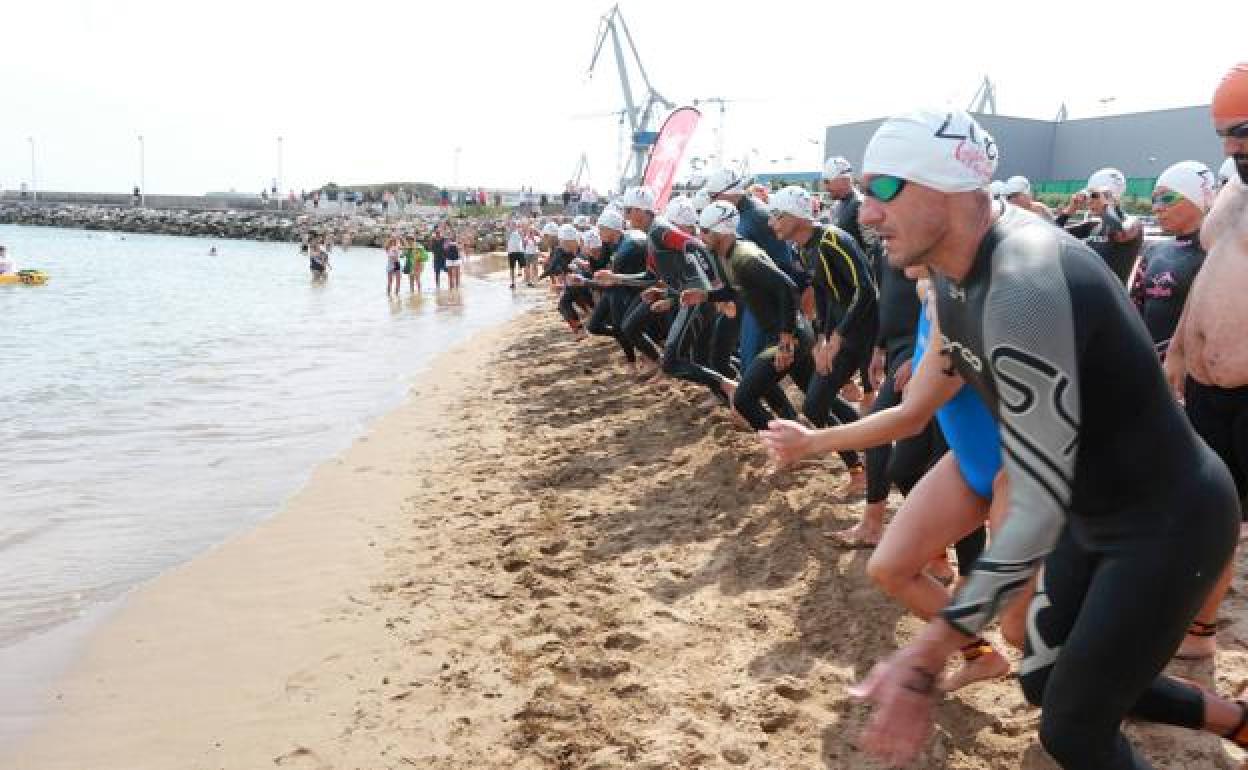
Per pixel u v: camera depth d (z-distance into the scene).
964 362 2.18
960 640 1.93
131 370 12.85
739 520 5.45
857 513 5.27
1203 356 3.58
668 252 7.86
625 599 4.55
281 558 5.55
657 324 9.95
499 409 9.57
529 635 4.27
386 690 3.89
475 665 4.03
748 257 5.74
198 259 45.66
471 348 14.64
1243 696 3.07
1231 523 2.10
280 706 3.84
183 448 8.39
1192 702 2.32
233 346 15.33
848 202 6.92
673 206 8.00
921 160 2.02
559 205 67.50
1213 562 2.06
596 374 10.92
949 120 2.03
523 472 7.04
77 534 6.07
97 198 107.19
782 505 5.48
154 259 44.94
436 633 4.38
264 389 11.38
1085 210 8.45
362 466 7.61
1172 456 2.01
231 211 87.06
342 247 57.75
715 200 7.46
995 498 2.69
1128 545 2.04
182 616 4.79
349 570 5.30
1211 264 3.57
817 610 4.19
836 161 6.99
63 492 7.02
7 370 12.84
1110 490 2.03
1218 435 3.65
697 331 7.90
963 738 3.16
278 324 18.58
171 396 10.94
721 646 3.99
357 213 78.06
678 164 14.12
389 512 6.32
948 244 2.08
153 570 5.43
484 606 4.66
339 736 3.57
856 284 5.38
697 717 3.44
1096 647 2.03
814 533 5.05
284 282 31.16
